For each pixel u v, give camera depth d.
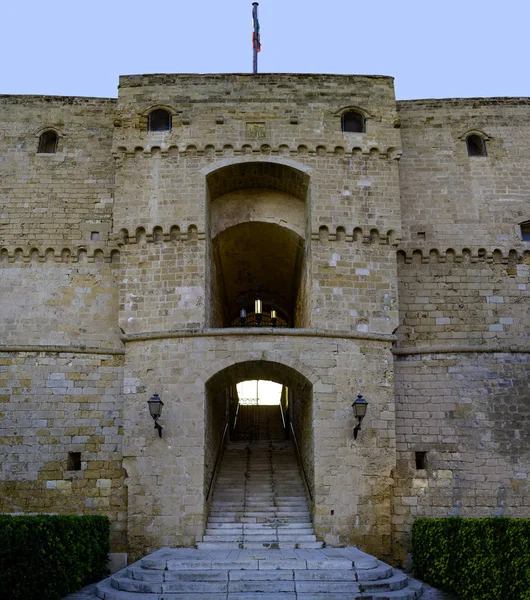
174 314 26.62
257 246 32.53
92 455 26.61
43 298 28.73
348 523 24.50
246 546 23.89
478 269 29.59
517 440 26.95
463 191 30.52
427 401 27.39
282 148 28.59
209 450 26.64
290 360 25.72
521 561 16.45
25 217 29.67
